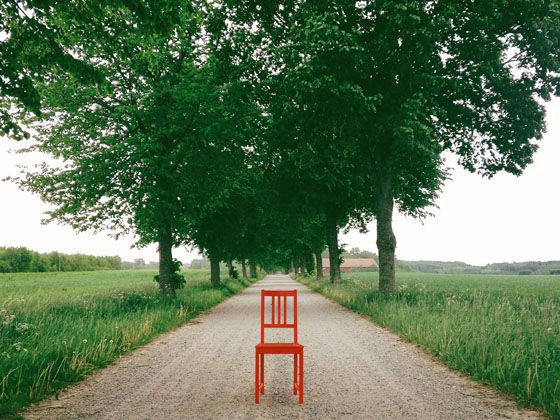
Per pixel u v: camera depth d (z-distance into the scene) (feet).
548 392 17.88
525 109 58.23
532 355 22.56
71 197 59.82
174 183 60.59
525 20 54.60
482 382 21.72
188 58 63.36
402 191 83.51
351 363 26.45
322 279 138.00
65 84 56.44
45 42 27.55
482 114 62.18
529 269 424.87
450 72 57.26
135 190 55.57
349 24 55.77
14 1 26.25
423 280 174.09
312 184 90.07
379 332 38.86
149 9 27.86
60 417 16.92
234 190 87.66
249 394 20.03
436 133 65.26
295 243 162.81
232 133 60.70
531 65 57.26
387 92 56.44
